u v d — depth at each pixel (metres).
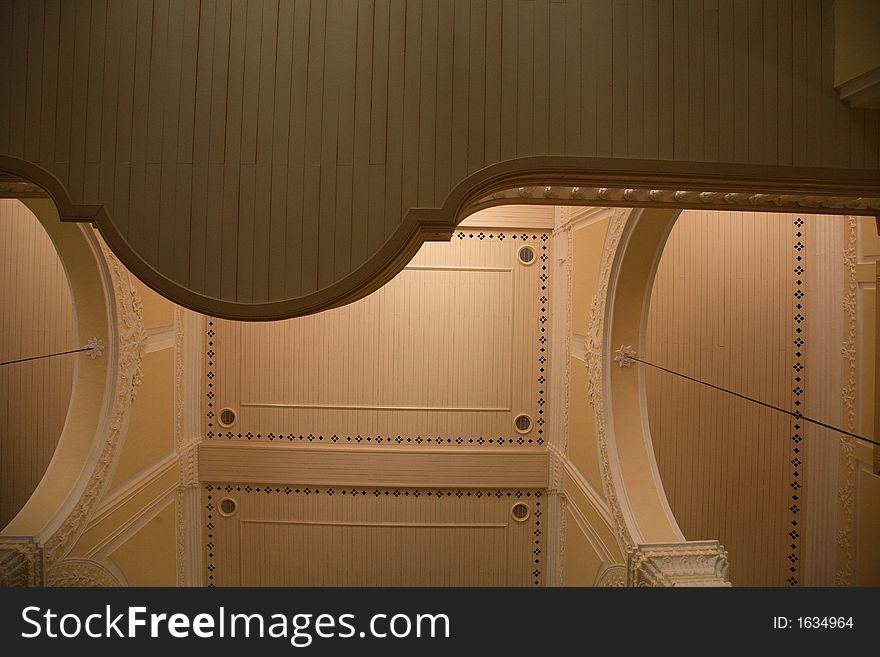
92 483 4.04
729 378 5.55
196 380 6.09
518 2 2.26
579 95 2.25
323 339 6.29
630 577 3.52
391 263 2.25
